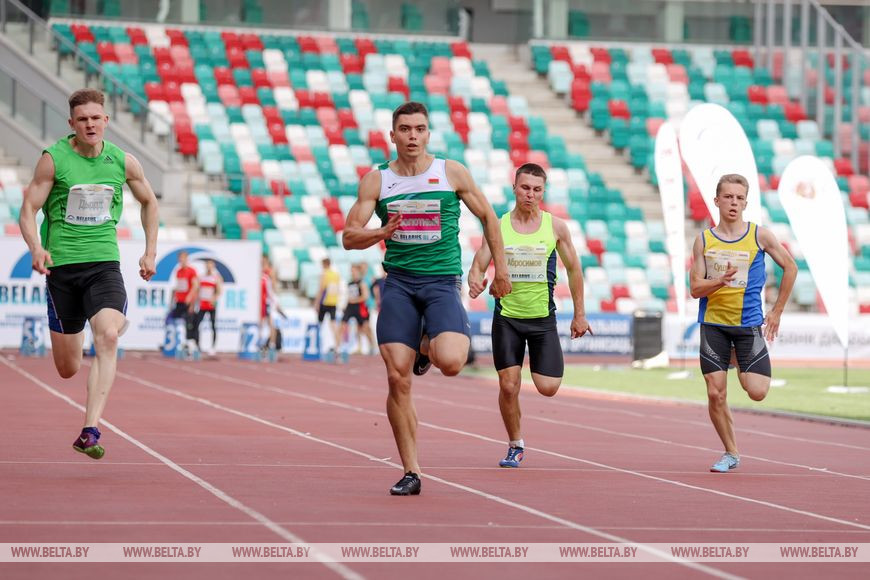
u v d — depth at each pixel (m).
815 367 68.50
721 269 24.41
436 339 19.28
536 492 20.25
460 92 92.88
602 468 24.19
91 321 20.91
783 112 93.88
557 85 95.25
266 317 65.75
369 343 72.69
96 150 21.19
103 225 21.20
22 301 65.44
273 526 15.98
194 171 81.25
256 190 80.44
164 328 66.69
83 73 81.00
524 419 35.69
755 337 24.50
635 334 64.25
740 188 24.36
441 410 38.28
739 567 14.14
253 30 93.81
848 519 18.17
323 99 88.75
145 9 91.50
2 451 24.31
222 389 44.34
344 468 22.77
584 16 99.12
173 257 66.69
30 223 20.77
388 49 94.88
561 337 74.62
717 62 98.38
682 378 55.72
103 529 15.46
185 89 86.06
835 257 46.78
